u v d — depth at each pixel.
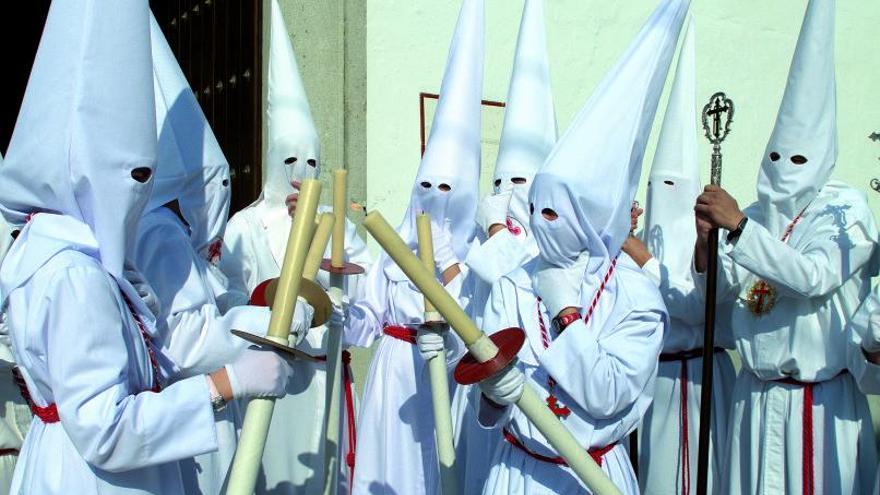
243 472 2.63
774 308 4.39
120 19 2.67
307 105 5.07
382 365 4.85
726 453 4.65
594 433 3.12
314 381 4.66
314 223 2.74
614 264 3.27
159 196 3.50
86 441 2.53
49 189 2.66
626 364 3.10
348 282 4.93
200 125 3.78
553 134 5.23
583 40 7.07
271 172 4.98
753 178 7.69
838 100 7.98
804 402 4.32
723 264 4.56
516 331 2.92
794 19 7.82
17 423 4.00
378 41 6.32
